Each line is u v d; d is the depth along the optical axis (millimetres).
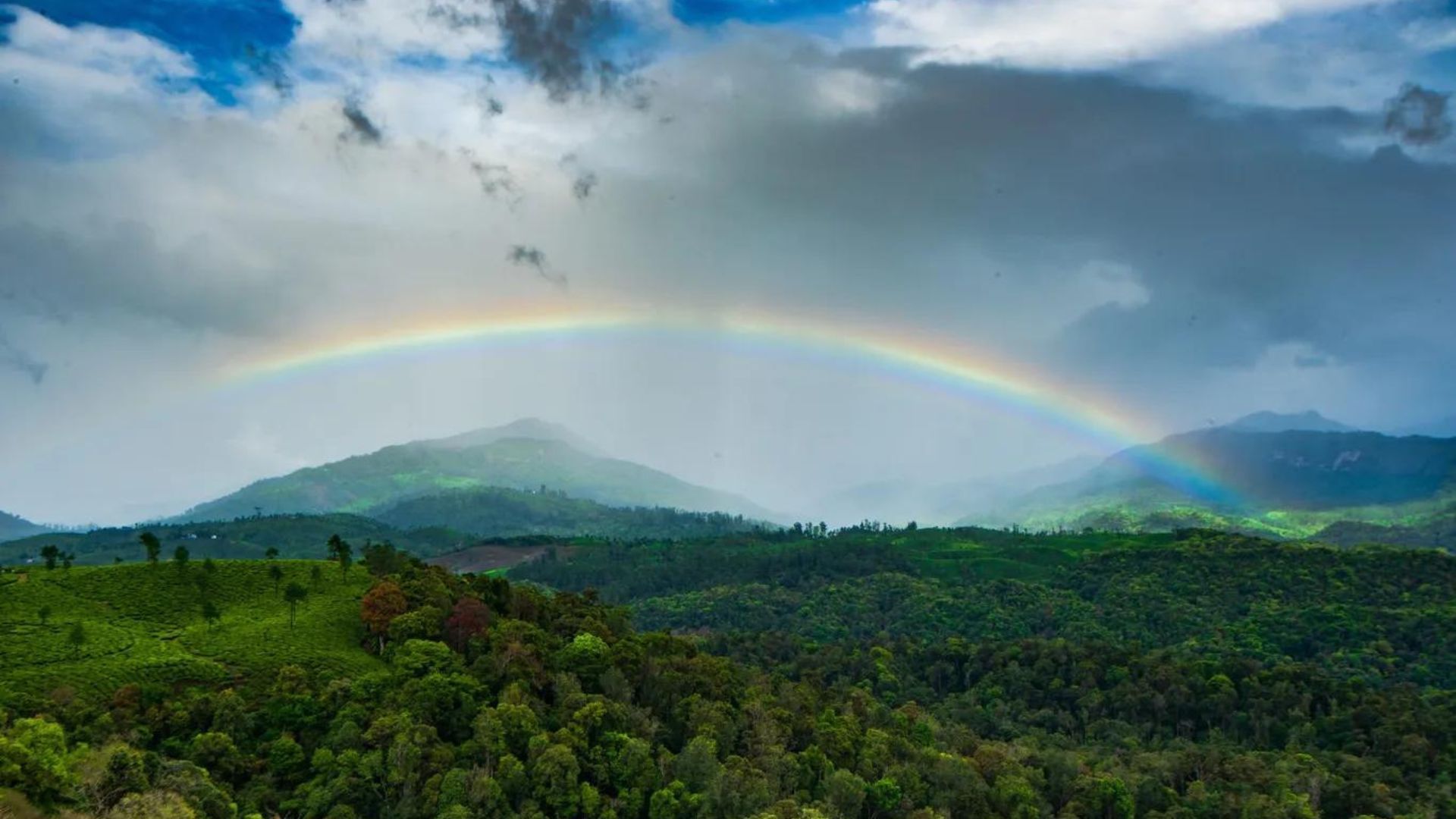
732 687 189250
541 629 190250
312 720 145000
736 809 141625
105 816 106438
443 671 158375
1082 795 180125
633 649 183750
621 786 143875
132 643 173500
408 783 131875
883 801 159625
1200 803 184375
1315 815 178500
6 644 167125
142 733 136000
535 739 141500
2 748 102250
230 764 133125
